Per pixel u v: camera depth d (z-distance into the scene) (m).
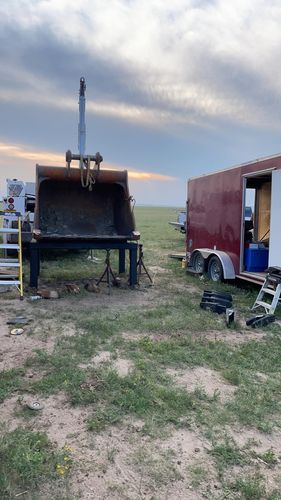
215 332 5.62
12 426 3.11
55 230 8.36
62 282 8.68
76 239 7.66
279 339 5.34
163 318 6.11
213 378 4.12
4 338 5.05
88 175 7.94
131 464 2.73
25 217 10.76
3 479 2.49
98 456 2.80
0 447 2.80
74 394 3.59
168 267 11.29
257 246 8.30
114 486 2.52
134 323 5.77
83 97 9.61
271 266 7.14
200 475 2.65
